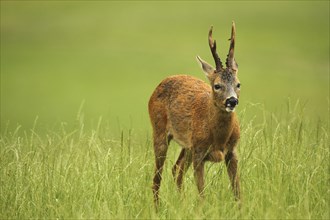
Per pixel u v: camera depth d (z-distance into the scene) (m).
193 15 128.75
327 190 18.55
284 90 65.94
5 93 74.62
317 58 91.88
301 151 20.38
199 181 20.05
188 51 97.56
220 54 91.75
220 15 127.38
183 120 21.42
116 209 18.75
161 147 22.59
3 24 129.62
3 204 19.64
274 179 18.86
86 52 103.38
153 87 74.25
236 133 20.27
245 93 61.94
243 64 86.88
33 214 19.27
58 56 101.38
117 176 19.84
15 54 103.62
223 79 19.88
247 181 19.64
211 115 20.05
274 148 20.30
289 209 17.59
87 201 19.08
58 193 19.75
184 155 22.22
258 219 17.20
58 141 24.27
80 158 21.44
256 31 112.56
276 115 26.16
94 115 53.75
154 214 17.88
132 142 22.73
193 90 21.58
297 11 128.50
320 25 116.44
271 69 82.81
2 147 23.02
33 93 73.94
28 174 20.56
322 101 54.25
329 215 17.34
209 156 20.38
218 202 18.30
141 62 91.81
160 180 21.67
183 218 17.53
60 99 69.06
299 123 22.28
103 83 78.69
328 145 20.92
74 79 82.31
